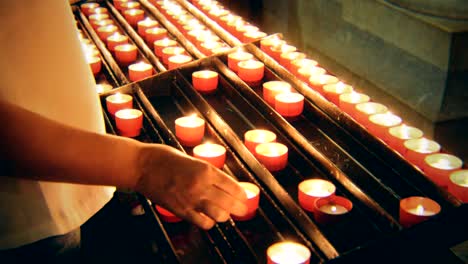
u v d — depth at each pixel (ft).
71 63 2.69
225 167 3.91
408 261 2.99
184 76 4.68
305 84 4.33
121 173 2.13
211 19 5.82
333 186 3.50
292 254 3.12
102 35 5.61
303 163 3.78
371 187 3.51
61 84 2.64
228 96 4.55
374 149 3.73
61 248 2.79
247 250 3.19
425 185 3.41
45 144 1.94
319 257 3.13
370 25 5.77
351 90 4.41
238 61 4.74
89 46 5.37
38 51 2.55
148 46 5.55
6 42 2.47
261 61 4.86
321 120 4.10
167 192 2.26
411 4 5.29
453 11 5.03
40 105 2.58
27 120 1.91
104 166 2.07
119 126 4.17
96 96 2.90
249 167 3.76
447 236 3.03
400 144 3.84
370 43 5.85
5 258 2.67
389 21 5.53
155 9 6.02
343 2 6.08
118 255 4.07
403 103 5.64
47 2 2.58
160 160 2.22
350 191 3.47
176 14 5.94
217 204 2.37
